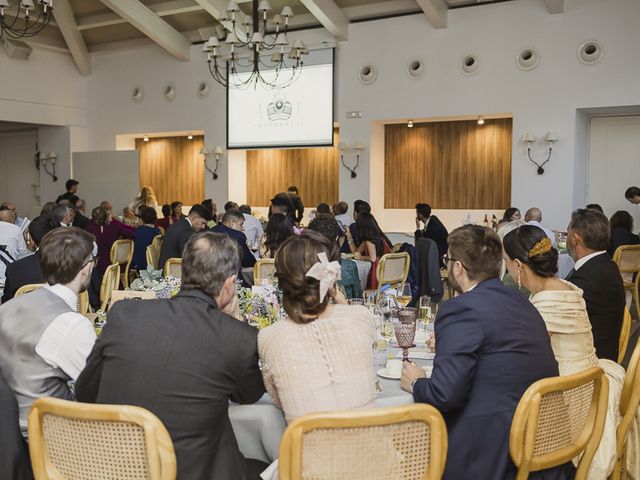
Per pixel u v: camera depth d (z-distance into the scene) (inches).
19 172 553.6
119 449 60.8
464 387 71.2
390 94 394.9
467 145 418.3
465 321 73.1
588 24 339.0
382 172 436.8
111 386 64.9
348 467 59.2
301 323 68.0
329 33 411.5
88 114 512.7
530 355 74.1
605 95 337.4
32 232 218.2
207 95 459.2
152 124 484.4
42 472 63.2
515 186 361.7
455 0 366.3
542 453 70.6
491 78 364.5
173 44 449.1
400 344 93.5
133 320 66.3
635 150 363.6
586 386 72.8
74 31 465.7
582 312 90.1
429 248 227.6
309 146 420.8
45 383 79.1
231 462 67.1
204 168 498.0
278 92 429.7
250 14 416.5
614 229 278.4
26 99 471.8
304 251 68.1
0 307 82.1
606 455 85.7
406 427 59.6
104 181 485.4
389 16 392.5
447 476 73.0
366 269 236.1
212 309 68.6
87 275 86.9
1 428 72.9
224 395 66.1
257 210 474.9
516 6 355.9
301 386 66.2
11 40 456.1
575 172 351.9
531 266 92.7
